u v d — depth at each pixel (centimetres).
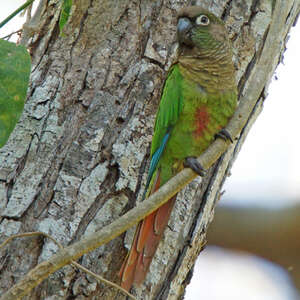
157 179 780
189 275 753
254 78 696
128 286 673
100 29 748
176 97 776
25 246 658
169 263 720
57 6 764
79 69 730
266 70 695
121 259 693
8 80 579
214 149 681
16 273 650
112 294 683
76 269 668
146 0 759
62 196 679
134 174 708
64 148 696
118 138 709
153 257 711
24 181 680
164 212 720
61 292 659
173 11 768
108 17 750
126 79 728
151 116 731
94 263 677
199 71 786
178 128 785
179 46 794
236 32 782
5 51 588
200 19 773
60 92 718
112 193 695
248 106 691
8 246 655
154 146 738
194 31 775
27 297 649
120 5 753
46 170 686
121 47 740
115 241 693
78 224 674
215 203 776
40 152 692
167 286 717
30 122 703
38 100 712
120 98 722
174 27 765
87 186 686
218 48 783
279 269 1380
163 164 802
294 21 842
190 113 780
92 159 695
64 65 732
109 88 724
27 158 689
